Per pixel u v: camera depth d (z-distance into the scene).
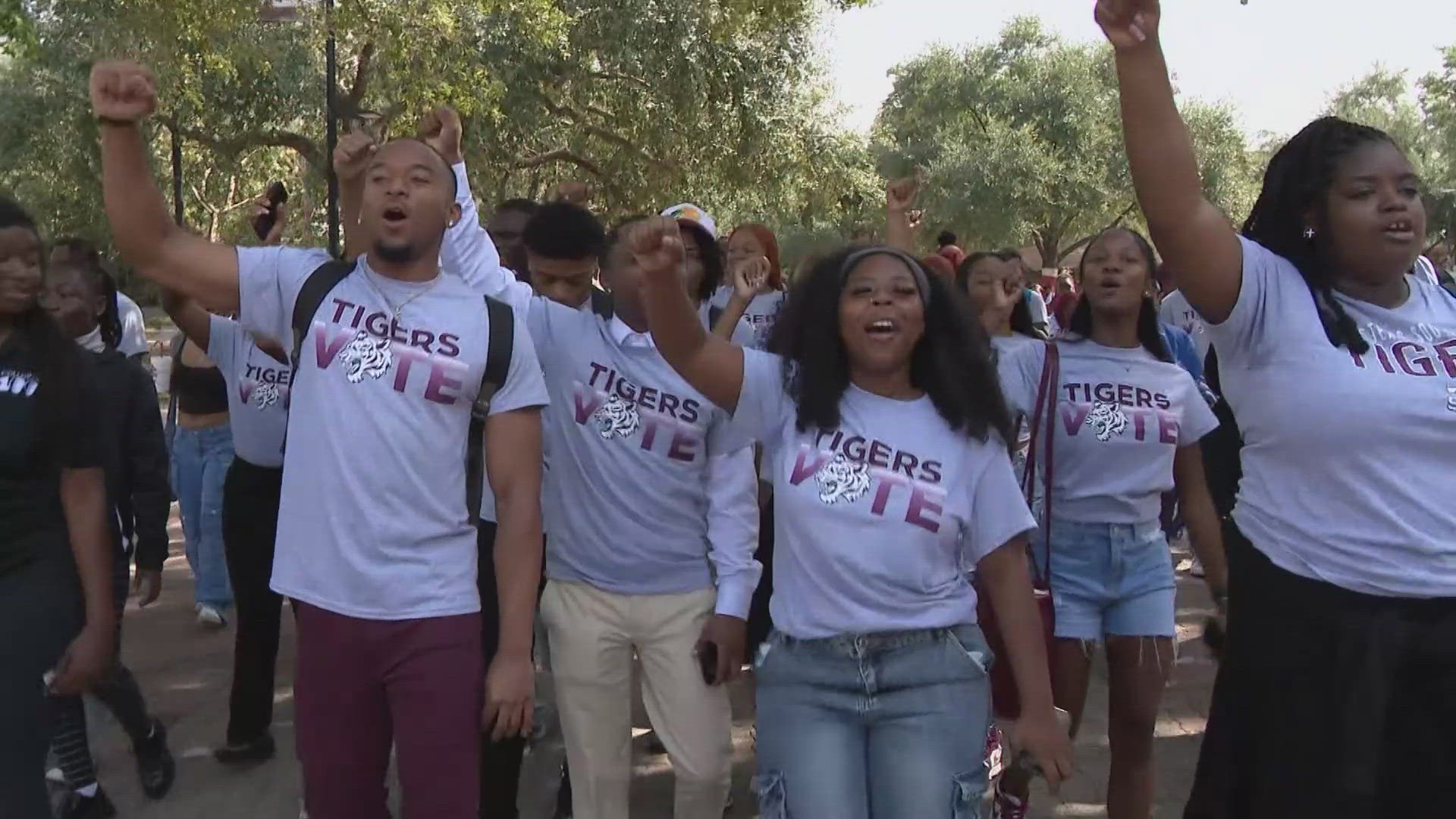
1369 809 2.33
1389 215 2.26
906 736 2.62
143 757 4.43
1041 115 39.12
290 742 5.02
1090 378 3.58
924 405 2.69
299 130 21.09
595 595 3.37
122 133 2.60
